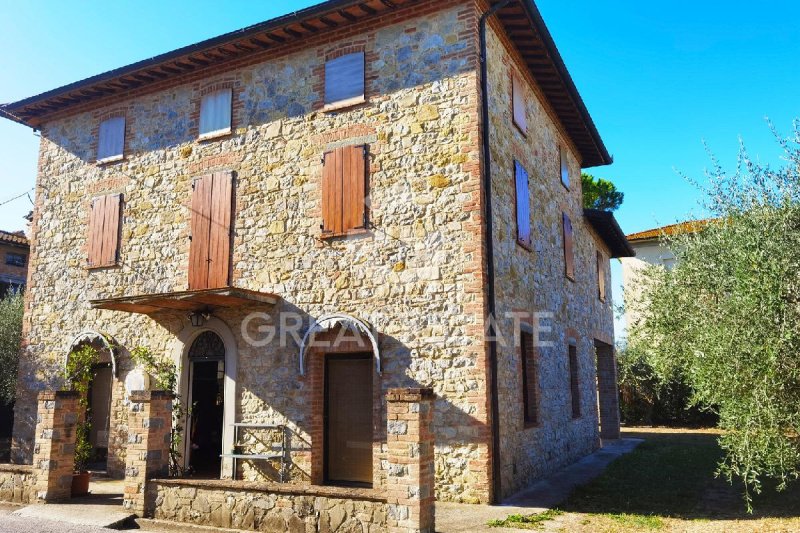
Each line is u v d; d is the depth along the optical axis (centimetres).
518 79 1137
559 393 1225
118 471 1109
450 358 876
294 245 1029
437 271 905
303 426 961
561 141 1435
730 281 682
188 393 1088
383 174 971
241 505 735
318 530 679
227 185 1104
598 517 768
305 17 1010
